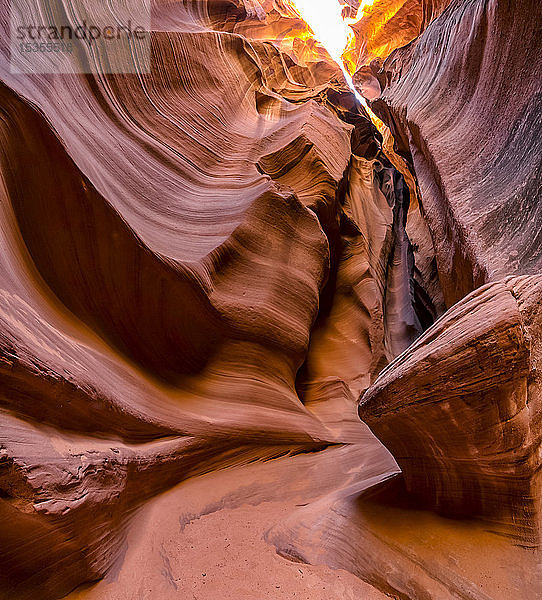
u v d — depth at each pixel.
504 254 5.04
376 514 3.50
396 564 2.88
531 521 2.71
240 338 5.71
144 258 4.48
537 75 5.71
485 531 2.88
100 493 2.93
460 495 3.17
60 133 3.89
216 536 3.59
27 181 3.72
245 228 6.39
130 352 4.64
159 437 4.30
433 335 3.27
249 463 5.08
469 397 2.82
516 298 2.96
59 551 2.56
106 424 3.61
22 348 2.66
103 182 4.50
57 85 4.49
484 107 7.07
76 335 3.86
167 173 6.37
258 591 2.79
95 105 5.46
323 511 3.88
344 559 3.10
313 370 8.87
